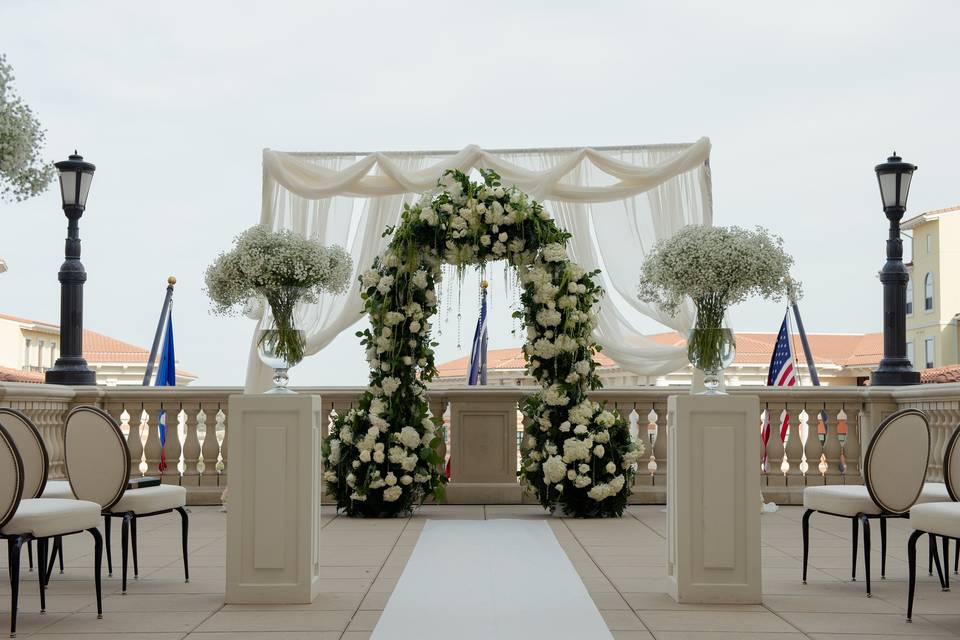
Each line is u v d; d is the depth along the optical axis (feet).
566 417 29.01
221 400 32.53
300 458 16.66
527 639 14.07
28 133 18.17
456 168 31.01
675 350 31.45
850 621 15.26
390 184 31.09
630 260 31.71
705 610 16.06
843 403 32.24
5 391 26.40
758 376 86.94
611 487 27.96
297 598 16.57
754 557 16.52
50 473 29.58
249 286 19.53
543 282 28.58
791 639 14.11
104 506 17.70
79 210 31.24
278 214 31.89
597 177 31.81
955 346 91.40
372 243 31.83
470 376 41.50
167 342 40.04
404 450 28.50
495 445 32.17
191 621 15.26
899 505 17.54
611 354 31.91
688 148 31.42
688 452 16.62
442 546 22.99
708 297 18.76
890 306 31.71
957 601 16.79
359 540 24.02
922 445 17.52
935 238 92.58
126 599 17.02
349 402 32.40
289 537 16.63
